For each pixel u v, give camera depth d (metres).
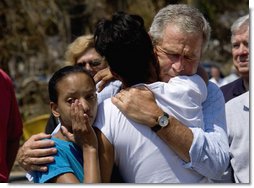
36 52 13.78
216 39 16.22
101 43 2.92
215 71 13.65
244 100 3.86
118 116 2.89
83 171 2.91
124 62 2.90
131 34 2.87
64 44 13.84
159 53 2.97
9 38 13.55
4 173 3.64
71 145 2.96
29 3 13.60
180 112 2.91
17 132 3.98
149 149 2.87
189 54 2.93
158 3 13.57
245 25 4.97
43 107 13.20
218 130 3.04
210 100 3.15
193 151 2.84
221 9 15.95
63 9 13.89
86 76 2.95
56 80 2.97
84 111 2.87
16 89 13.45
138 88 2.92
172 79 2.96
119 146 2.89
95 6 14.11
